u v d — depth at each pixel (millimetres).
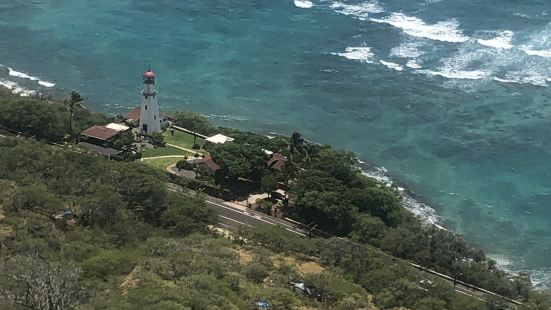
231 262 93062
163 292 76938
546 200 142375
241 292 83188
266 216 127250
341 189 130250
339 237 120062
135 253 95438
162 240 98562
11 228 96562
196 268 87562
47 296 72812
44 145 140250
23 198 106000
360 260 104812
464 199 143250
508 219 137125
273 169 140125
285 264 97438
